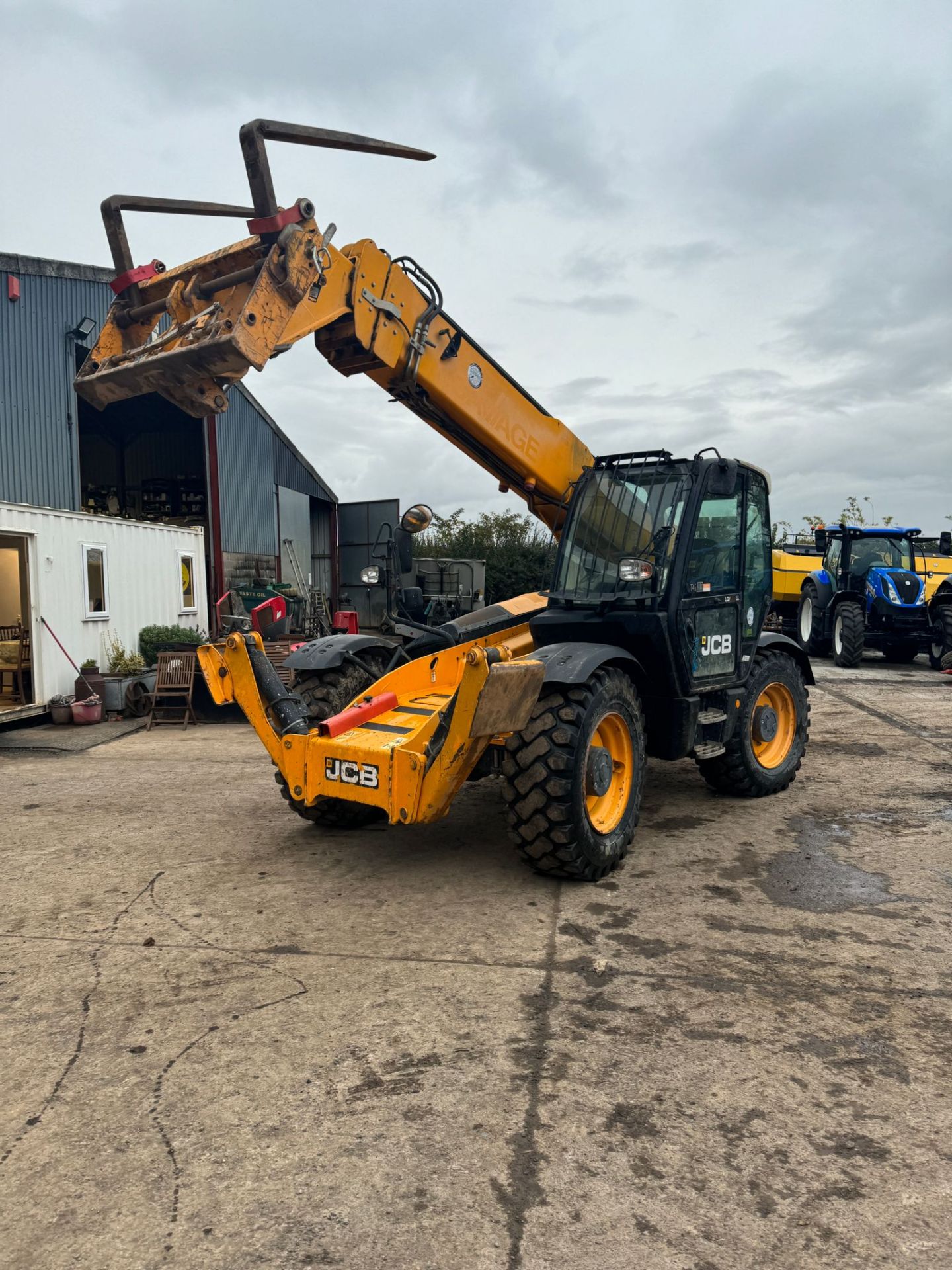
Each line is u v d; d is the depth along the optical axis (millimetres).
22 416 10688
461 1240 1813
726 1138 2133
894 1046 2557
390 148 4035
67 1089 2361
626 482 4836
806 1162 2049
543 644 4934
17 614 10172
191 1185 1986
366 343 4344
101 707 9031
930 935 3365
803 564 15664
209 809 5395
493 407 5074
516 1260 1758
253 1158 2076
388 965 3111
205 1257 1772
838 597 13000
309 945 3291
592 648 4113
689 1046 2557
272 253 3707
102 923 3539
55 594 8945
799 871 4113
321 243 3928
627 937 3354
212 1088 2359
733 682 5078
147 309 3998
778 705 5754
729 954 3191
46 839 4758
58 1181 2000
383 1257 1771
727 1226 1850
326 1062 2479
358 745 3852
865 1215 1878
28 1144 2131
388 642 5090
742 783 5309
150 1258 1774
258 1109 2262
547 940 3324
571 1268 1738
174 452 17297
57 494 11086
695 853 4391
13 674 9242
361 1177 2004
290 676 9414
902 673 12234
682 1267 1739
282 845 4605
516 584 23156
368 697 4441
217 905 3723
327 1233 1837
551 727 3775
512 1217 1877
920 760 6602
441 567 12750
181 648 10117
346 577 16984
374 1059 2494
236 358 3619
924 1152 2080
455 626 5047
